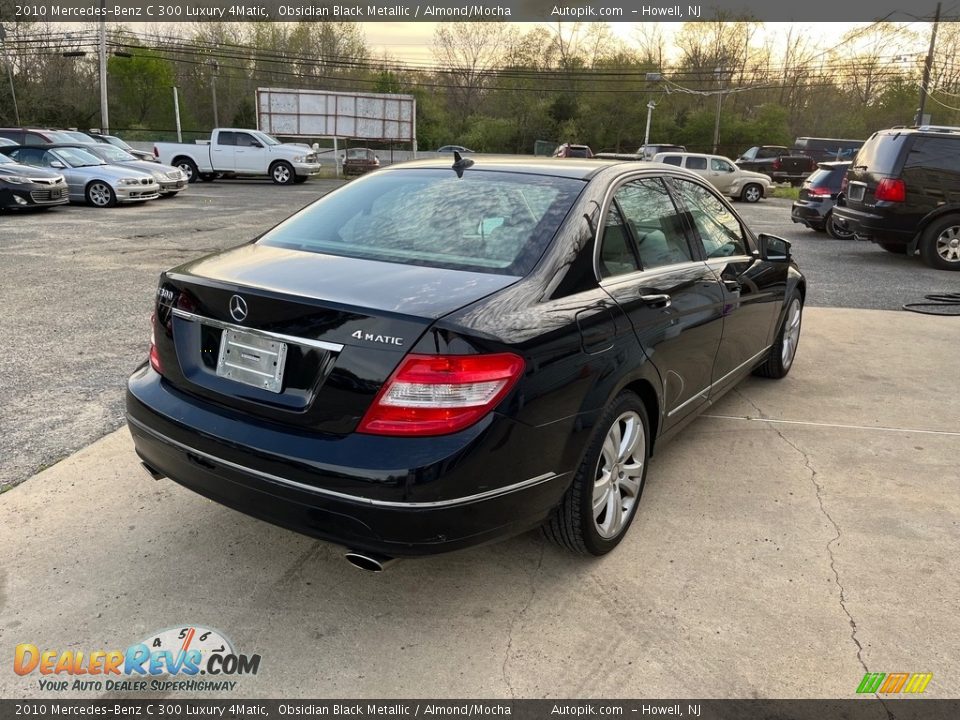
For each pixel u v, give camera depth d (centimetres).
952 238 1018
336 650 239
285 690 223
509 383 221
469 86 6638
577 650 241
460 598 267
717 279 363
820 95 6303
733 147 5919
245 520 313
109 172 1659
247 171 2678
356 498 214
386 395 213
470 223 284
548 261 260
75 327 600
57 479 340
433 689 224
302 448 221
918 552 303
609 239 291
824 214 1377
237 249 300
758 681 229
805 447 408
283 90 3378
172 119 5825
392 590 271
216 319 246
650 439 318
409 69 5622
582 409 251
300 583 273
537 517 246
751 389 507
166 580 271
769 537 313
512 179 310
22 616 249
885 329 680
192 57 6359
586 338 252
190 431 245
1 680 224
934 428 440
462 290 236
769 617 260
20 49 4322
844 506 341
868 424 445
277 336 229
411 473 211
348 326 218
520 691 224
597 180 305
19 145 1722
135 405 269
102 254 981
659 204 342
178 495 331
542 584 277
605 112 6184
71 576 270
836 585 279
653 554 298
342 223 305
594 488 275
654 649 243
